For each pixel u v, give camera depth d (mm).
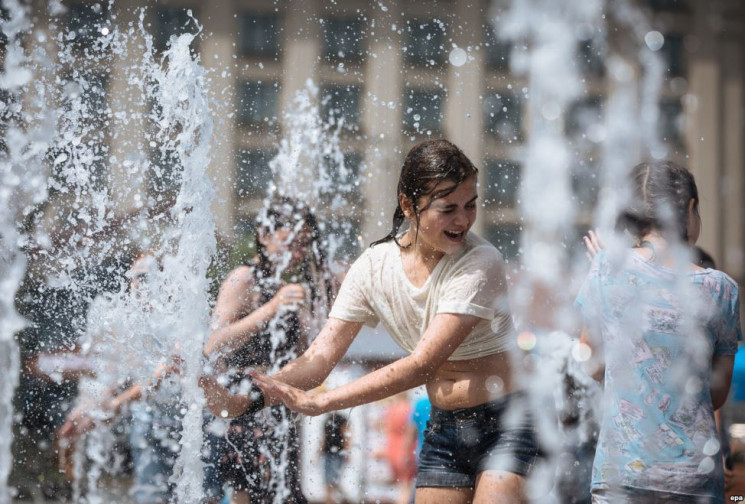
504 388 5422
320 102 37719
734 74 52719
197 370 6102
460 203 5133
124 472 7055
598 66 31172
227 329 6867
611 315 5262
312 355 5605
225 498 6863
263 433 6957
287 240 7344
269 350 6934
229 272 7258
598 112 29375
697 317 5121
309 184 16031
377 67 38438
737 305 5234
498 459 5301
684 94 51844
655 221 5355
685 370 5094
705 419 5074
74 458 7051
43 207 7434
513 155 33844
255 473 6926
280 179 15320
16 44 7727
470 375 5395
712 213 51438
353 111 38250
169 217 6758
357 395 5059
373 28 38688
